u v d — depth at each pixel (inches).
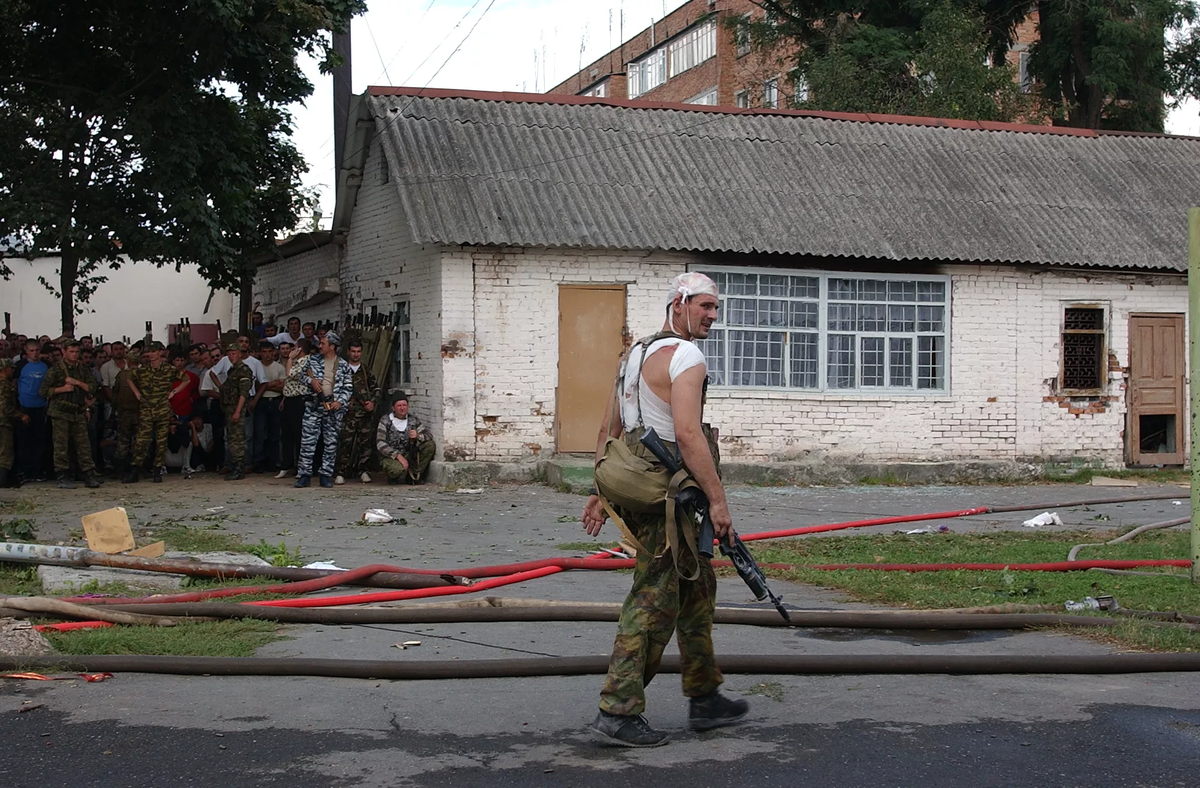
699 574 176.9
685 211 636.1
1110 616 260.7
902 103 1089.4
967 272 674.8
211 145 656.4
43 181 655.1
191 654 223.1
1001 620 251.0
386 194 679.7
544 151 657.6
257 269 908.0
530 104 699.4
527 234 592.4
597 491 175.2
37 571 303.1
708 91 1873.8
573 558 340.2
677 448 173.9
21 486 560.1
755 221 639.8
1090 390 693.9
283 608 255.0
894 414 665.6
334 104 787.4
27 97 684.7
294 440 615.8
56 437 551.2
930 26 1093.8
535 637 242.4
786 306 651.5
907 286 668.7
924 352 674.2
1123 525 462.9
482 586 295.7
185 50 649.0
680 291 177.8
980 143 760.3
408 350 653.9
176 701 193.9
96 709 189.2
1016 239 673.6
